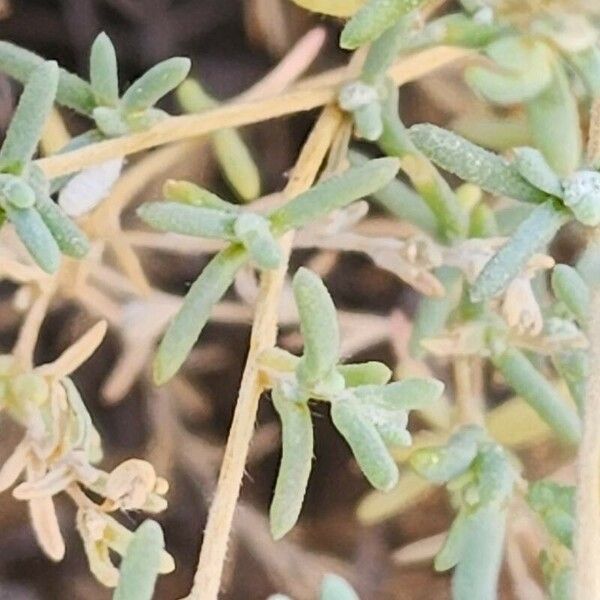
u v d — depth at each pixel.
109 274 0.26
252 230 0.20
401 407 0.19
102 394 0.29
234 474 0.20
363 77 0.22
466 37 0.22
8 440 0.27
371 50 0.22
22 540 0.30
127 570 0.19
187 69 0.21
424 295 0.24
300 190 0.21
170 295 0.27
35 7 0.29
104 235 0.25
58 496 0.29
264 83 0.24
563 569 0.21
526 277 0.22
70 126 0.27
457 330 0.22
